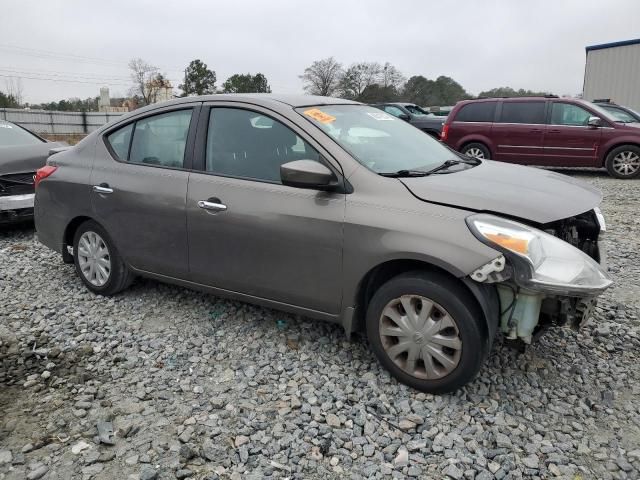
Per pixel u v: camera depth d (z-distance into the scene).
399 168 3.44
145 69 56.06
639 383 3.25
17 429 2.91
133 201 4.16
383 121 4.12
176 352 3.71
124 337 3.95
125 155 4.38
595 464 2.58
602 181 11.33
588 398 3.08
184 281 4.08
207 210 3.75
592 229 3.58
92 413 3.04
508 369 3.39
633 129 11.30
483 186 3.21
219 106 3.89
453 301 2.93
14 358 3.70
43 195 4.86
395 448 2.70
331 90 58.59
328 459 2.65
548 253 2.79
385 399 3.10
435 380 3.07
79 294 4.79
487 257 2.78
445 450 2.68
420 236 2.96
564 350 3.63
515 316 2.93
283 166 3.20
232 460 2.64
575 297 2.83
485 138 12.40
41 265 5.70
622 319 4.09
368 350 3.64
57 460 2.67
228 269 3.76
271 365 3.51
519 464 2.59
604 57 23.59
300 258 3.40
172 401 3.14
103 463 2.64
